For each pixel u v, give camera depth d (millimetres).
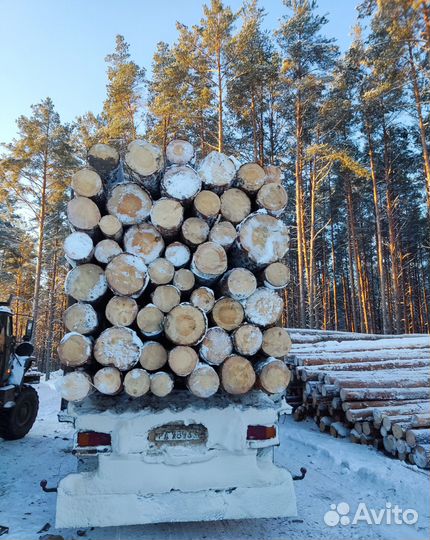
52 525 3365
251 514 3008
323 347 8453
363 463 4855
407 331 29734
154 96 21031
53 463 5230
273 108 21156
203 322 3127
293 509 3084
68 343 2963
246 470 3086
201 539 3141
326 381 6605
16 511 3648
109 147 3412
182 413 3072
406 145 23172
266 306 3334
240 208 3465
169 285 3248
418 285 34031
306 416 7410
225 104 18781
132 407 3072
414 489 4039
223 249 3332
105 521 2871
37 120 21109
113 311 3082
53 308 26844
